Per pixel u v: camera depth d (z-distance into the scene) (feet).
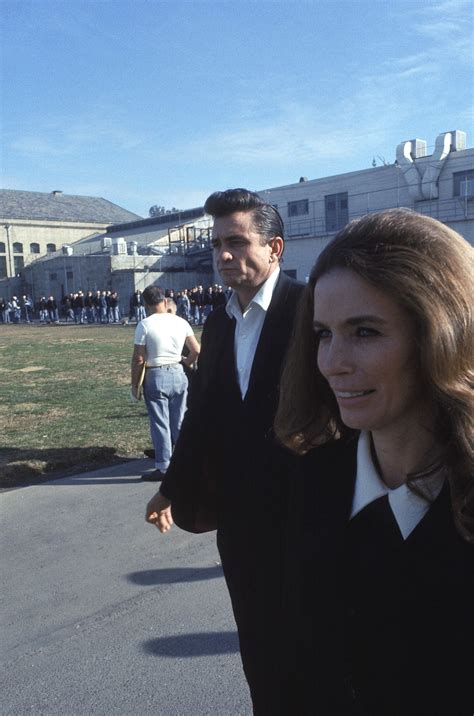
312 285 4.13
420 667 3.44
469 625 3.29
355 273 3.38
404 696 3.51
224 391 7.22
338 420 4.18
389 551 3.55
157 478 19.89
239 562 6.72
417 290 3.22
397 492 3.57
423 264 3.26
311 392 4.25
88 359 59.67
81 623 11.60
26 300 161.17
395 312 3.34
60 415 31.01
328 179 132.67
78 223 245.86
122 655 10.57
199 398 7.50
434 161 114.52
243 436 6.75
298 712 4.54
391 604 3.51
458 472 3.27
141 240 192.44
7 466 21.08
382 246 3.36
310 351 4.24
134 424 28.27
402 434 3.63
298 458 4.36
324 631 3.89
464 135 115.44
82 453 22.86
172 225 208.33
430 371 3.27
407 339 3.36
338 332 3.51
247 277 7.23
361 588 3.65
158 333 19.57
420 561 3.41
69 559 14.29
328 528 3.88
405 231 3.39
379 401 3.48
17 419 30.22
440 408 3.42
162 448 19.81
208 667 10.16
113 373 48.21
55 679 10.00
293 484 4.46
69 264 166.61
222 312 7.76
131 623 11.55
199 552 14.55
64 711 9.26
